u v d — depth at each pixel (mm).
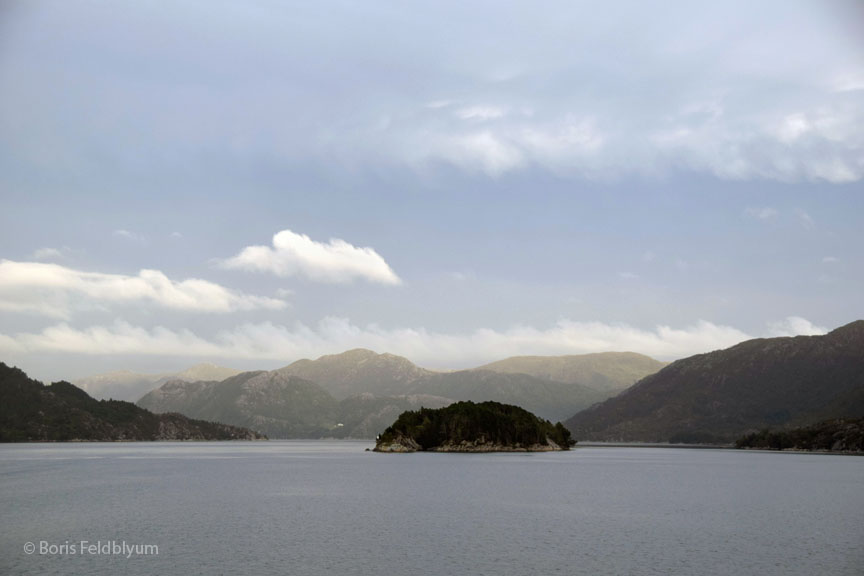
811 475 171375
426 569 58062
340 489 127500
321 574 56188
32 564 59375
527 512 93625
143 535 73250
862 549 66688
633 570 58031
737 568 58750
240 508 96938
